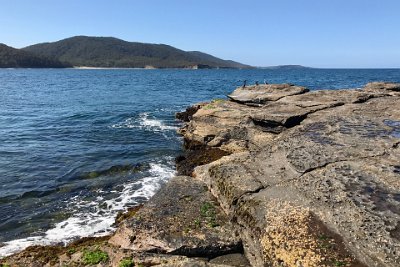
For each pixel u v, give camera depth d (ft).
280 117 55.06
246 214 28.66
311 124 44.42
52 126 97.86
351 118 45.29
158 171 59.11
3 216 43.04
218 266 24.75
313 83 260.21
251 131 61.00
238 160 38.40
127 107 137.59
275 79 348.38
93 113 120.67
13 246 35.99
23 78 386.73
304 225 25.41
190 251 27.84
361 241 23.11
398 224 23.72
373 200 26.40
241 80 343.87
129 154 69.00
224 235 29.17
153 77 441.27
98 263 27.09
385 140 36.47
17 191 50.49
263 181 32.71
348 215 25.43
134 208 44.24
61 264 27.76
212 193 36.35
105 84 296.51
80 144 77.05
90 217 42.45
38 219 42.16
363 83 253.85
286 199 28.91
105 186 52.37
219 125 67.46
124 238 29.55
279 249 23.98
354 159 32.96
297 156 35.27
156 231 29.73
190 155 65.57
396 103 55.67
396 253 21.62
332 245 23.29
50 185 52.75
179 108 133.90
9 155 67.97
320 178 30.45
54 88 247.29
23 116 115.65
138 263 26.50
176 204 34.40
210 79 377.30
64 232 38.81
